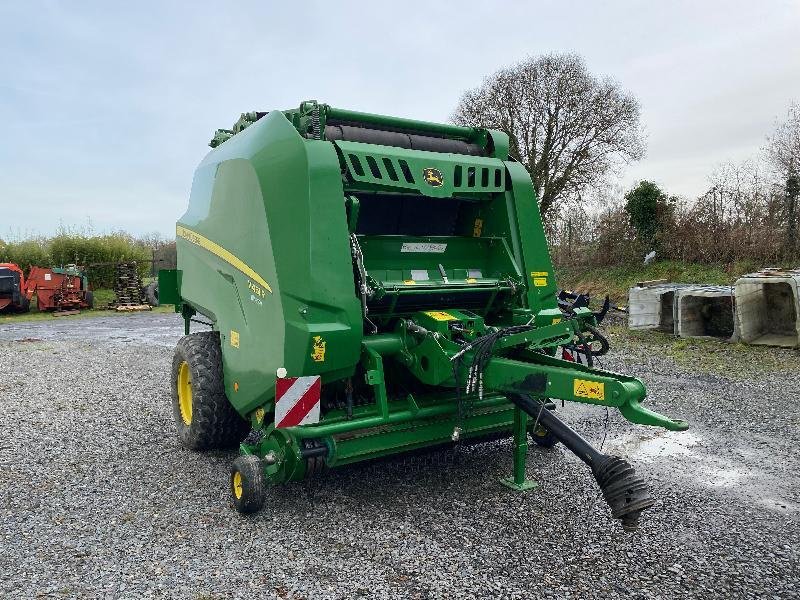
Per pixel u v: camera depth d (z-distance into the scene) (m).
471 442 4.77
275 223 4.10
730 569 3.42
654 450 5.43
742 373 8.29
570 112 20.89
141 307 20.55
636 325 11.70
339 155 4.14
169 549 3.64
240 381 4.66
